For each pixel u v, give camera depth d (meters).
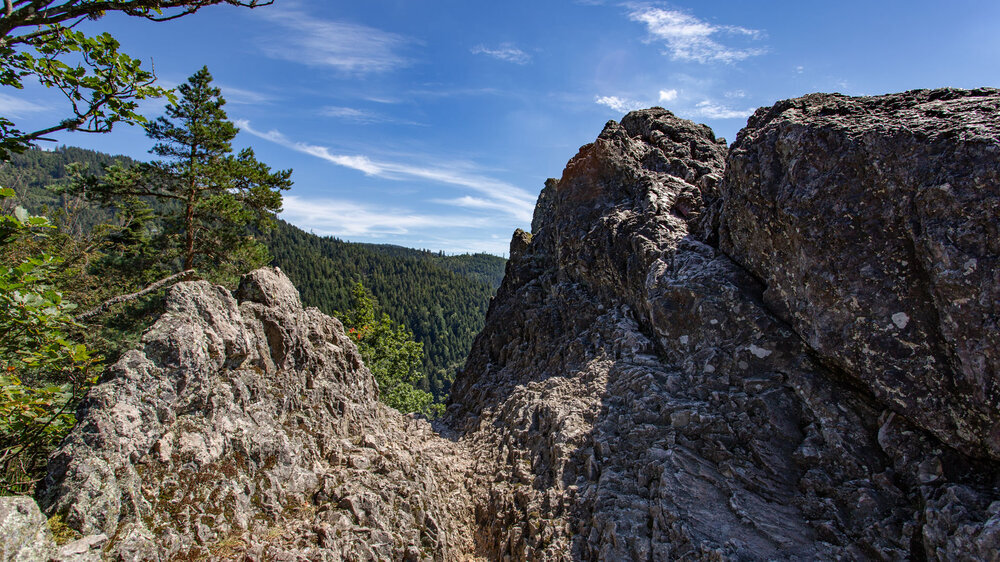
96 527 6.36
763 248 11.14
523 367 18.03
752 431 9.71
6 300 6.07
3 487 6.97
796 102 11.78
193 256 27.36
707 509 8.61
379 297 157.25
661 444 10.16
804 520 8.36
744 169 11.34
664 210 16.23
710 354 11.29
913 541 7.41
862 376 8.72
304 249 178.62
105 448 6.88
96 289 22.08
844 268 8.97
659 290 13.16
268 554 7.53
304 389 11.26
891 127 8.73
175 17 6.71
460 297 194.00
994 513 6.66
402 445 13.17
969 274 7.37
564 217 19.30
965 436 7.60
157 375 7.96
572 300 17.61
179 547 7.02
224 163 26.05
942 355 7.84
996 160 7.35
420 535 9.92
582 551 9.00
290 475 9.23
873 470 8.52
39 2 6.04
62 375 10.49
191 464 7.87
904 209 8.31
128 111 6.60
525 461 12.33
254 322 10.35
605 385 12.92
